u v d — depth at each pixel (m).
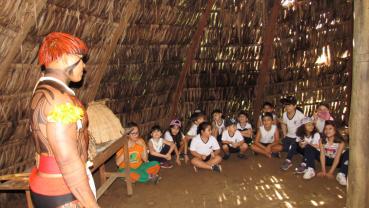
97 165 2.92
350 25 5.52
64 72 1.53
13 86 3.02
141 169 4.29
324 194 3.82
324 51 5.81
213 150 4.83
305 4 5.46
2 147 3.27
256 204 3.65
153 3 4.53
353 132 2.56
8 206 3.65
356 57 2.47
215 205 3.66
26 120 3.38
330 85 6.04
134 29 4.58
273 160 5.07
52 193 1.49
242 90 6.18
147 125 5.65
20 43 2.67
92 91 4.35
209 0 5.20
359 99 2.48
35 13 2.62
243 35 5.71
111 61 4.55
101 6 3.58
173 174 4.64
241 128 5.56
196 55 5.76
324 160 4.33
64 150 1.40
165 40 5.20
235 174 4.56
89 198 1.46
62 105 1.42
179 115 6.09
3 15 2.44
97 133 3.37
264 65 5.91
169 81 5.72
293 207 3.54
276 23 5.57
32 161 3.71
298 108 5.13
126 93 5.09
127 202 3.79
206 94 6.11
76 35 3.49
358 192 2.58
